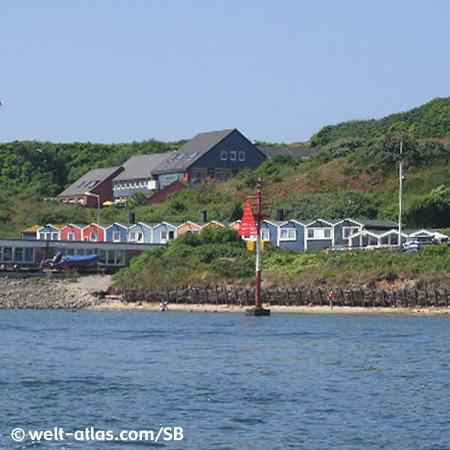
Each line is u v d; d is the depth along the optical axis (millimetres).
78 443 133250
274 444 131875
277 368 199500
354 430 139625
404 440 133875
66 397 165250
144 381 182250
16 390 172125
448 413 151125
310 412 152000
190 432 139125
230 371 195500
